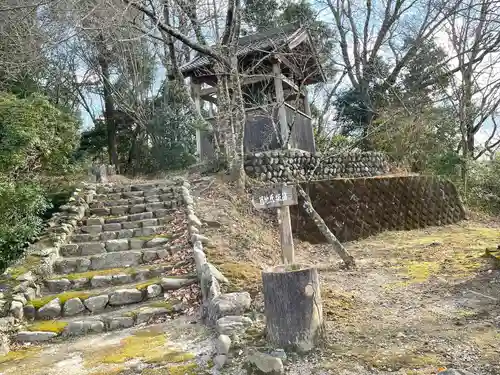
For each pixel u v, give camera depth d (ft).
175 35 21.81
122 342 12.29
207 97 38.58
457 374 7.83
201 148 36.29
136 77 54.24
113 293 15.44
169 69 33.14
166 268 17.52
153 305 14.76
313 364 9.31
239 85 26.35
